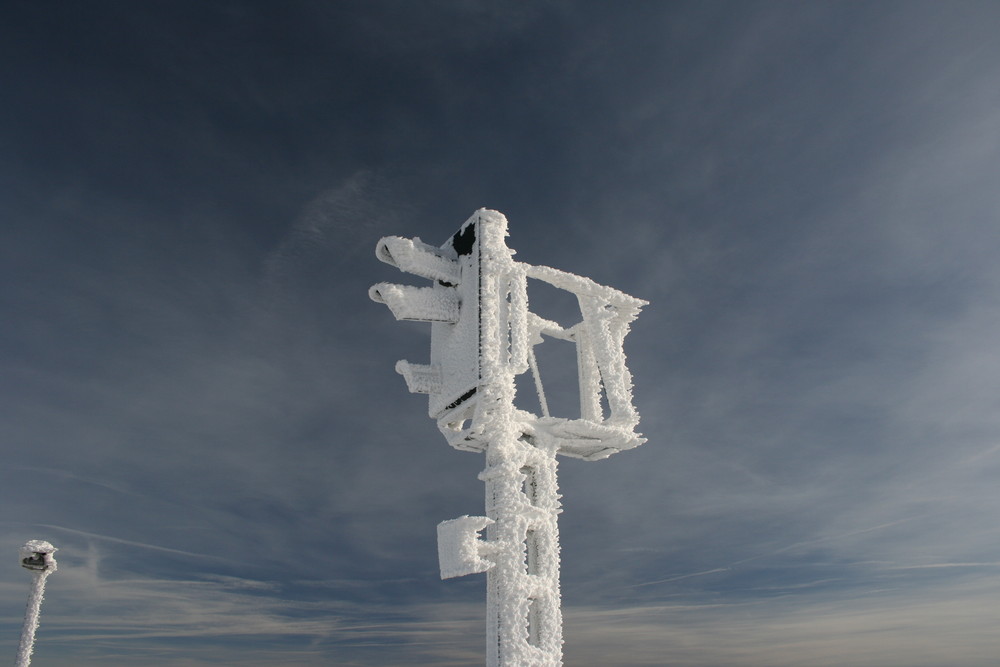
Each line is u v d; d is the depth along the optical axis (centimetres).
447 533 1501
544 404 1902
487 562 1458
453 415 1741
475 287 1673
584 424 1712
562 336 2019
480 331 1628
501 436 1630
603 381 1767
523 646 1470
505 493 1584
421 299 1700
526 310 1683
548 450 1709
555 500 1667
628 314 1878
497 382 1590
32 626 1403
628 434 1747
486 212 1716
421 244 1778
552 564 1591
